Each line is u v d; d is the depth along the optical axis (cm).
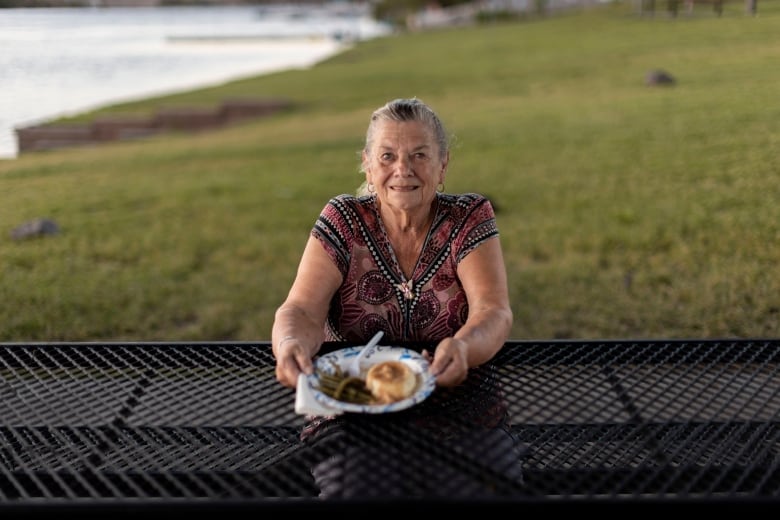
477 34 3688
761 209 543
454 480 148
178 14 11750
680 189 620
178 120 1581
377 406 165
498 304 203
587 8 4231
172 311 460
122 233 633
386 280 214
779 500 140
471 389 184
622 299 441
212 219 677
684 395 195
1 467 160
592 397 182
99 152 1170
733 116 779
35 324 431
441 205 216
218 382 193
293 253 569
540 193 677
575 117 1020
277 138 1243
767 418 178
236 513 139
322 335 203
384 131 204
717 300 424
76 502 141
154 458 180
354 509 138
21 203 748
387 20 7944
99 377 196
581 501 139
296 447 188
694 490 154
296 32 6488
